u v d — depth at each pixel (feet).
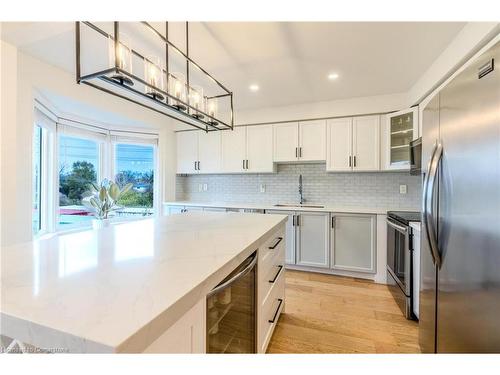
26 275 2.73
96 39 6.69
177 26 6.07
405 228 7.49
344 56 7.59
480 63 3.29
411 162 9.25
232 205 12.71
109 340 1.64
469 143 3.51
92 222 11.70
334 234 10.70
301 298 8.55
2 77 6.31
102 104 10.42
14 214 6.57
